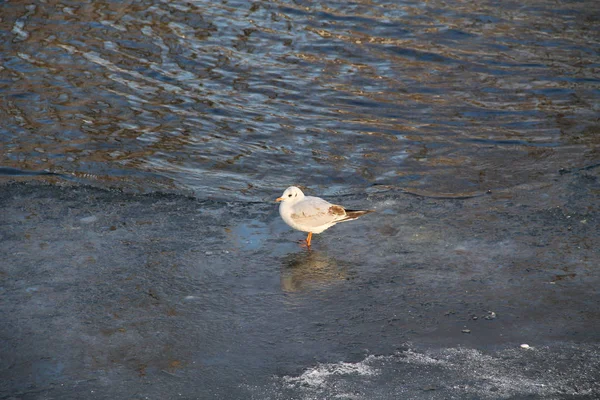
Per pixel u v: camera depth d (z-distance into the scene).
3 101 16.06
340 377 7.88
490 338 8.55
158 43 19.66
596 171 13.26
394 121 16.00
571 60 19.28
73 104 16.17
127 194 12.37
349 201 12.30
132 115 15.84
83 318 8.91
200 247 10.69
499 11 22.62
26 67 17.84
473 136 15.27
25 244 10.56
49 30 20.14
